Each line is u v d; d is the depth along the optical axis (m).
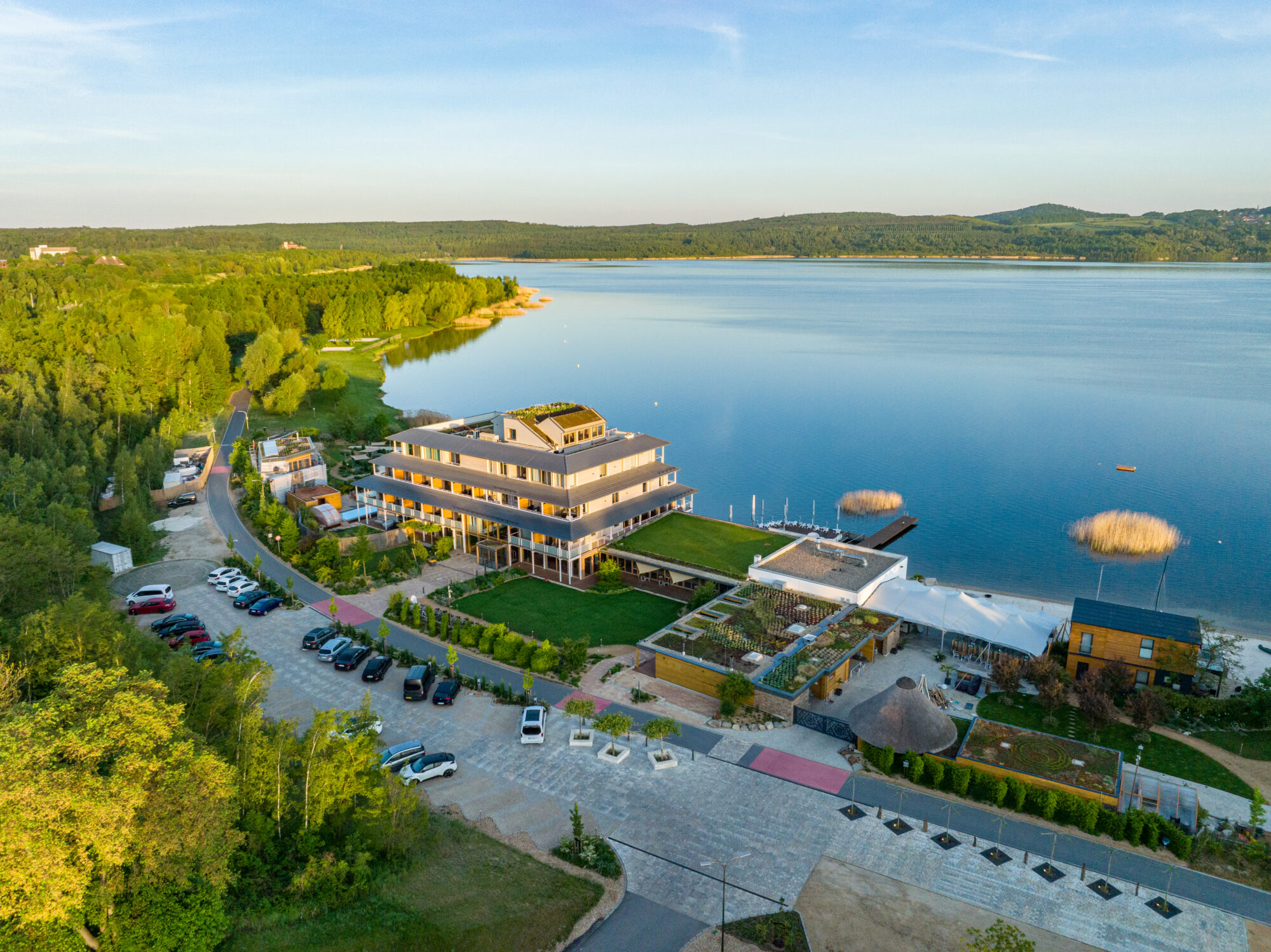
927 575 94.75
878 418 175.12
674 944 35.16
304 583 78.00
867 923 36.53
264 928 33.84
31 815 25.23
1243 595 89.81
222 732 43.56
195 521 95.56
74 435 105.12
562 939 35.25
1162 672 57.34
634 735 52.31
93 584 63.81
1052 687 55.47
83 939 29.98
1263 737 52.91
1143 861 40.91
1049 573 95.81
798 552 77.19
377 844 39.44
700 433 163.88
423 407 179.38
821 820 43.97
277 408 149.62
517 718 54.56
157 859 30.44
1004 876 39.72
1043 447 151.62
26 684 42.22
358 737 40.81
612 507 84.38
